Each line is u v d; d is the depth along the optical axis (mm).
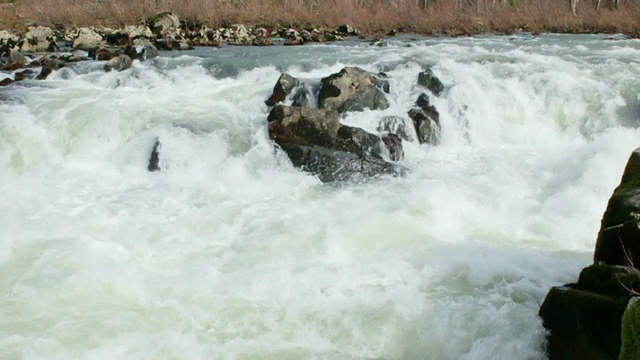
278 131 10773
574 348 5113
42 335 5742
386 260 7262
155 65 14992
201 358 5555
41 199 9016
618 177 9844
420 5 26672
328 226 8133
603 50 16922
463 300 6359
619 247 5457
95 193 9406
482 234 8133
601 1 27266
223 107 12016
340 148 10711
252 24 24516
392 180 10039
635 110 12930
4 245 7348
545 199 9344
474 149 11992
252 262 7262
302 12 24562
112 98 12172
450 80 13586
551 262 7168
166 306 6285
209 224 8328
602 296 4988
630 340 3883
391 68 14406
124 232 7945
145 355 5570
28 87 12906
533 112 13031
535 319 5727
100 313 6125
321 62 15383
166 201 9125
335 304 6324
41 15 23969
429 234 8000
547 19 24422
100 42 19391
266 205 9047
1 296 6363
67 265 6984
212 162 10617
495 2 26562
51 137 11000
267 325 6023
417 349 5750
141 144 10719
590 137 12562
